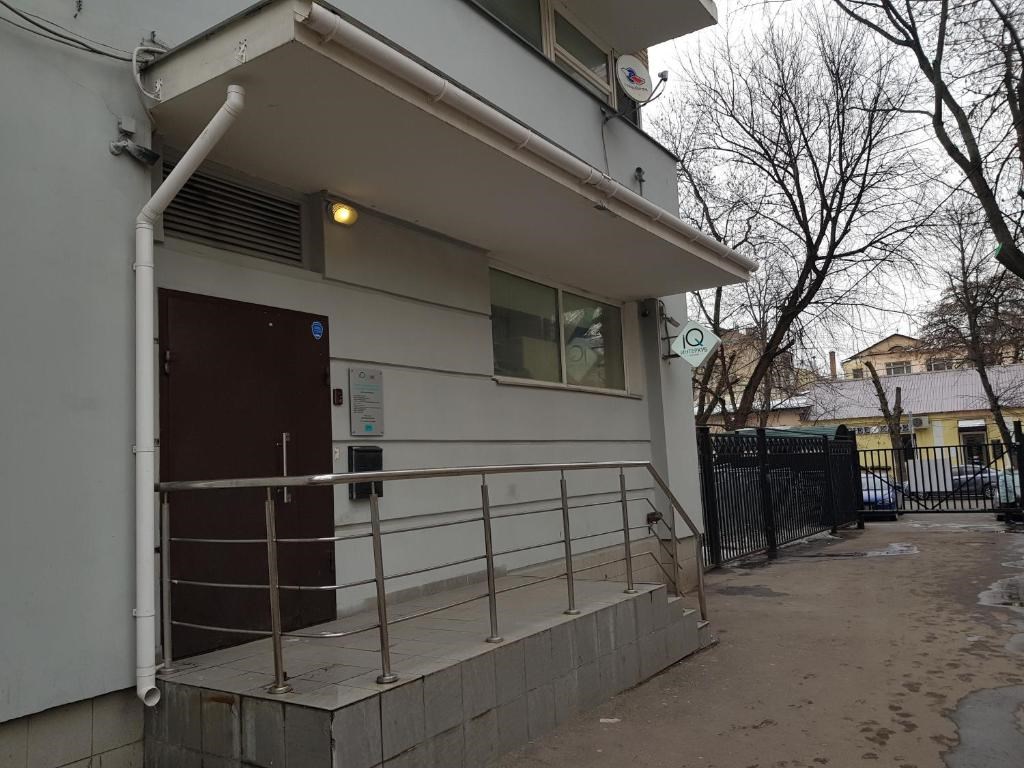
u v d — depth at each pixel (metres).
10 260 3.41
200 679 3.64
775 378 22.59
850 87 16.16
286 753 3.21
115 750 3.62
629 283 8.50
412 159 4.91
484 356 6.81
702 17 8.95
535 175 5.23
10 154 3.46
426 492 5.98
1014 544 11.93
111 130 3.87
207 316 4.51
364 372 5.53
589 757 4.05
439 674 3.65
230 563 4.45
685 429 9.80
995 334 22.38
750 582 9.42
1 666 3.22
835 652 6.08
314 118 4.30
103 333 3.72
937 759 4.01
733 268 8.16
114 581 3.64
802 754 4.09
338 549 5.17
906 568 10.05
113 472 3.69
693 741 4.27
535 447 7.34
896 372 50.06
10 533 3.29
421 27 5.48
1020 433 15.29
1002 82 10.37
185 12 4.34
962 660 5.75
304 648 4.25
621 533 8.43
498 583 6.33
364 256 5.68
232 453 4.54
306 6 3.51
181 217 4.55
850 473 15.91
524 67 6.54
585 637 4.83
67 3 3.75
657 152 8.78
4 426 3.32
